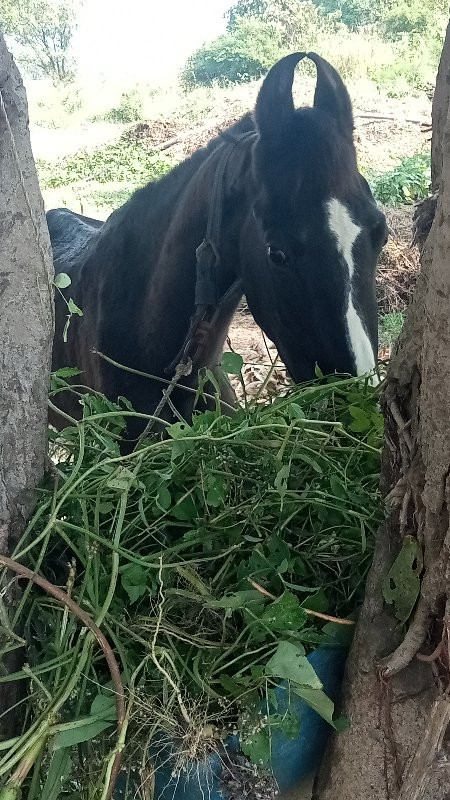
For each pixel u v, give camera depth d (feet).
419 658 2.82
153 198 7.40
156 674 2.94
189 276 6.82
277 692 2.95
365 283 5.53
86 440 3.66
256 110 5.78
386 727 2.94
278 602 2.85
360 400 3.78
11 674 2.85
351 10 53.21
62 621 2.95
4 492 3.11
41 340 3.18
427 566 2.75
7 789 2.49
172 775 2.77
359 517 3.26
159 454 3.62
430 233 2.80
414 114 30.60
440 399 2.60
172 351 7.14
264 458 3.50
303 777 3.35
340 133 5.77
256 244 6.04
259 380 12.10
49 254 3.24
